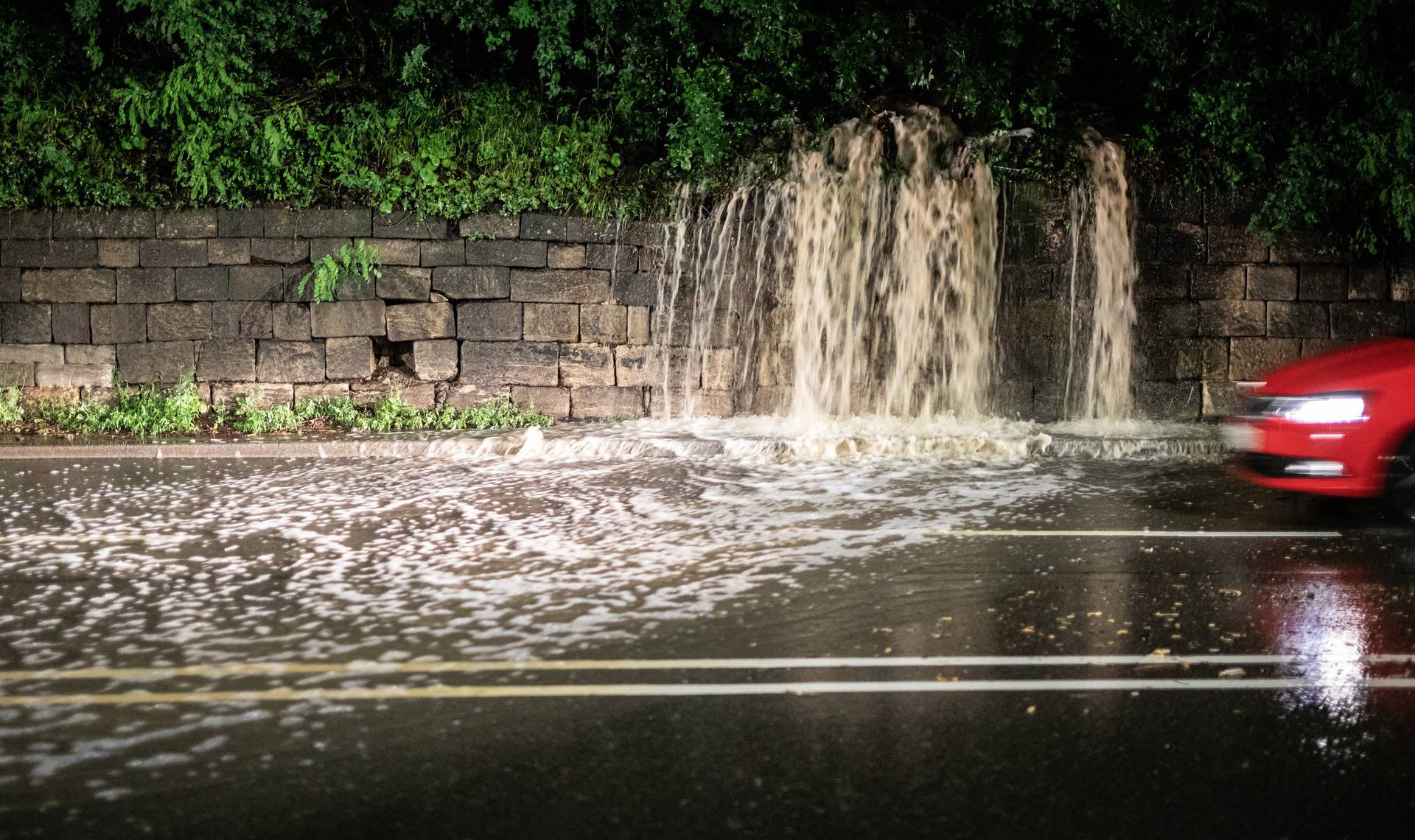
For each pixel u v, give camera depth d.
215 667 5.36
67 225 14.12
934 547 7.84
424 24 15.59
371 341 14.45
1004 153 14.94
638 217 14.66
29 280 14.10
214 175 14.02
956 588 6.79
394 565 7.31
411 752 4.35
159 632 5.90
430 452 12.52
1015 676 5.25
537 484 10.38
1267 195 14.91
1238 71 15.20
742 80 15.35
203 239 14.22
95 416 13.68
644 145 15.51
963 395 15.00
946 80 15.37
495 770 4.19
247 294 14.28
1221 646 5.68
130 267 14.17
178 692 5.02
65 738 4.50
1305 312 14.94
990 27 15.37
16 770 4.20
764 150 15.16
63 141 14.10
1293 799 3.95
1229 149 14.99
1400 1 14.69
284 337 14.32
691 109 14.79
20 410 13.84
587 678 5.21
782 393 14.96
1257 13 15.04
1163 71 15.38
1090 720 4.69
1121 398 14.95
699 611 6.29
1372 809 3.87
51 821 3.79
